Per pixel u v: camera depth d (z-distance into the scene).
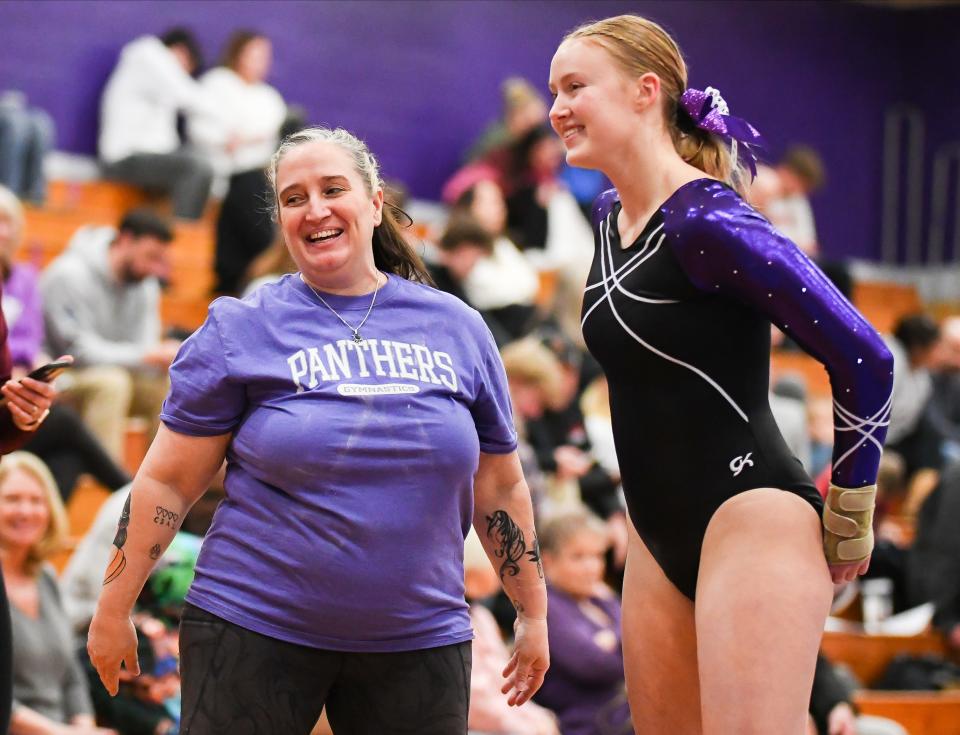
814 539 4.69
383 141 21.72
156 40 17.88
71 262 11.60
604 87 4.95
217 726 4.65
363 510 4.67
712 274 4.68
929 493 11.83
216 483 7.39
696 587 4.84
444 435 4.78
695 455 4.79
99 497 10.71
